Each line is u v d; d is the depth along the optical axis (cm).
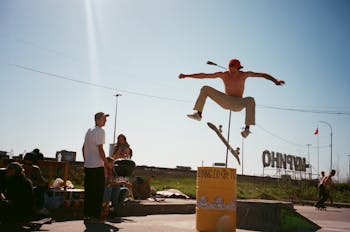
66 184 905
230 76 645
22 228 601
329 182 1850
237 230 751
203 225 638
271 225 768
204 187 645
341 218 1230
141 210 966
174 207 1073
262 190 2673
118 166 1030
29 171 791
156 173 3888
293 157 6119
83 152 719
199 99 641
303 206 2089
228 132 662
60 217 795
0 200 629
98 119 705
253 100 648
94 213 703
